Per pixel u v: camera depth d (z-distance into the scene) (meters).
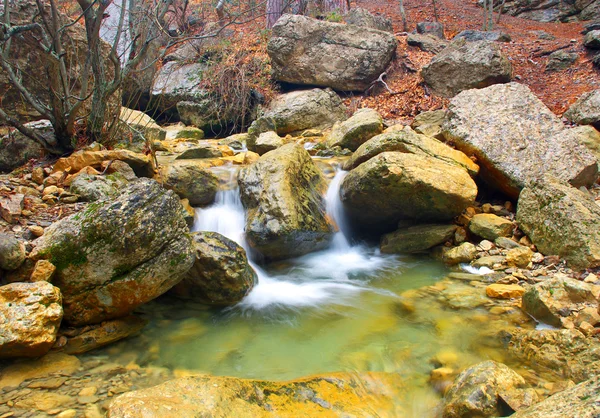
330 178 6.69
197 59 12.43
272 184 5.39
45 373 3.07
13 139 5.98
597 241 4.48
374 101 10.67
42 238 3.54
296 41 10.95
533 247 5.10
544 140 6.02
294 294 4.71
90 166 5.41
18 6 6.92
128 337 3.71
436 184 5.27
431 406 2.90
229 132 11.46
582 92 8.86
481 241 5.42
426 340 3.66
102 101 6.46
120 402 2.40
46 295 3.14
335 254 5.87
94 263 3.45
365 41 10.87
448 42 12.19
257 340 3.76
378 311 4.26
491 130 6.32
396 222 6.16
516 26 14.41
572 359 3.08
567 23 14.36
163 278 3.67
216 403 2.53
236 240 5.48
